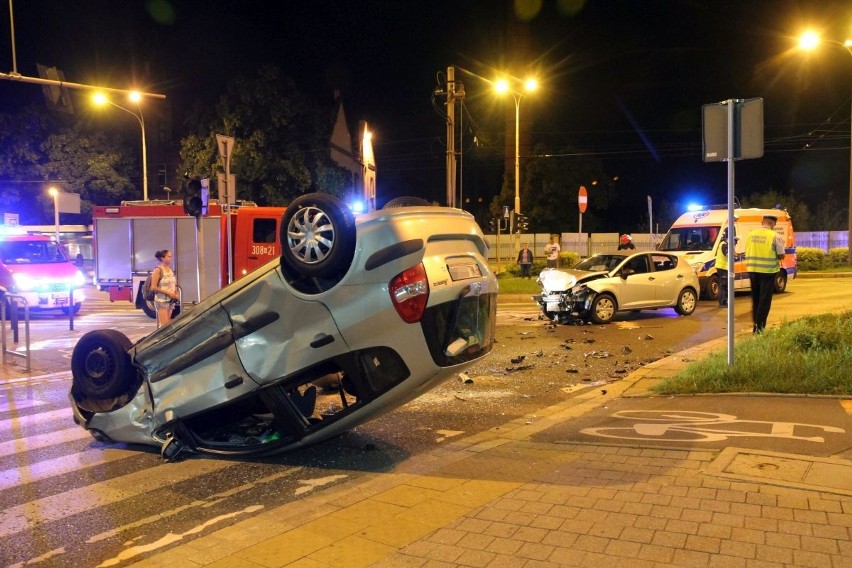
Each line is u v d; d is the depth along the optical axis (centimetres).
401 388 534
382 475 549
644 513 417
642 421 647
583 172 4791
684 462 509
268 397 568
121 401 642
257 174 3203
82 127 3681
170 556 407
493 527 412
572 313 1459
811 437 551
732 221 784
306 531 427
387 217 518
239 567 380
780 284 1953
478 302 577
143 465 606
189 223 1786
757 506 415
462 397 839
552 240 2509
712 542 371
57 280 1775
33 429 734
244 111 3189
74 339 1402
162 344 606
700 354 1029
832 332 864
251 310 561
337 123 4384
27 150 3541
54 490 544
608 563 355
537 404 802
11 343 1356
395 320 516
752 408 657
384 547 395
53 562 415
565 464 530
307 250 523
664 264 1564
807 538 369
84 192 3662
